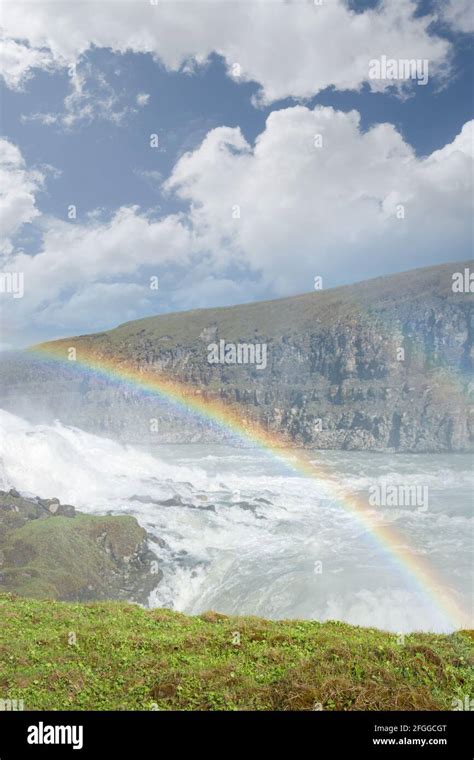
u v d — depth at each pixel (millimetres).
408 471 110000
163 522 52906
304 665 14547
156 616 23109
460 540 52500
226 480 85125
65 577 37031
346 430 194625
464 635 19562
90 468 64875
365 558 47562
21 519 42812
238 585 43000
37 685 14906
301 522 59406
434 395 188375
